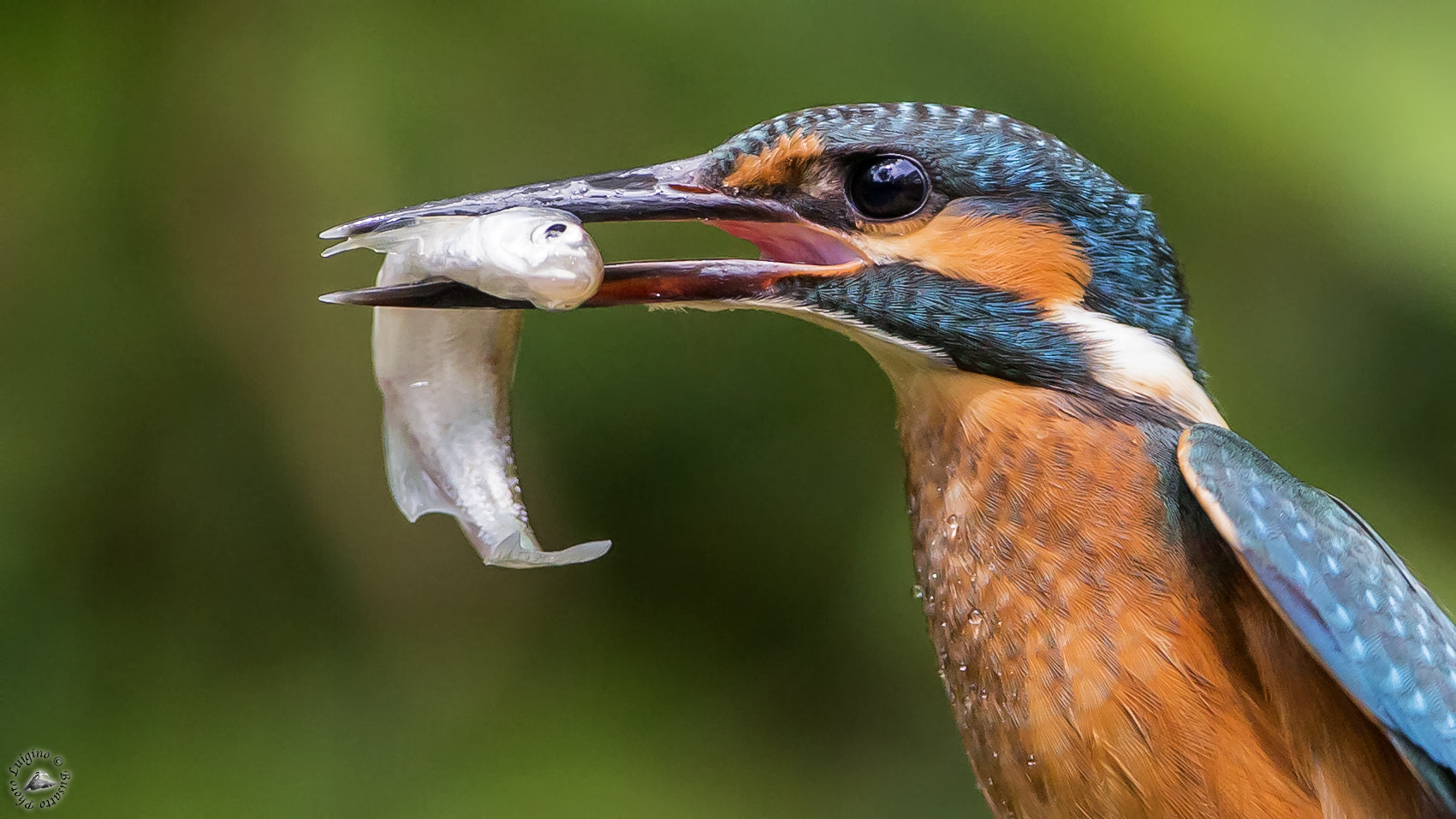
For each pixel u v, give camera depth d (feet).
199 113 7.55
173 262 7.56
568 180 7.20
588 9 7.54
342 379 7.56
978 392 7.18
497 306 7.13
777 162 7.18
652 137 7.52
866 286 7.18
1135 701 7.13
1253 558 7.11
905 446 7.21
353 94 7.54
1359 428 7.52
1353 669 7.11
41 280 7.56
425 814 7.53
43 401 7.56
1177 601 7.13
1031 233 7.18
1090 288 7.18
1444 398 7.52
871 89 7.50
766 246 7.22
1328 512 7.13
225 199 7.55
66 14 7.56
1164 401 7.17
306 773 7.54
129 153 7.55
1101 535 7.15
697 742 7.56
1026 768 7.16
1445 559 7.49
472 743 7.55
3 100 7.55
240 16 7.55
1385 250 7.47
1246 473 7.13
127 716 7.55
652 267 7.18
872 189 7.18
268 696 7.55
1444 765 7.11
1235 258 7.51
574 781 7.54
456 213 7.17
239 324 7.56
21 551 7.55
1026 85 7.48
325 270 7.55
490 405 7.16
